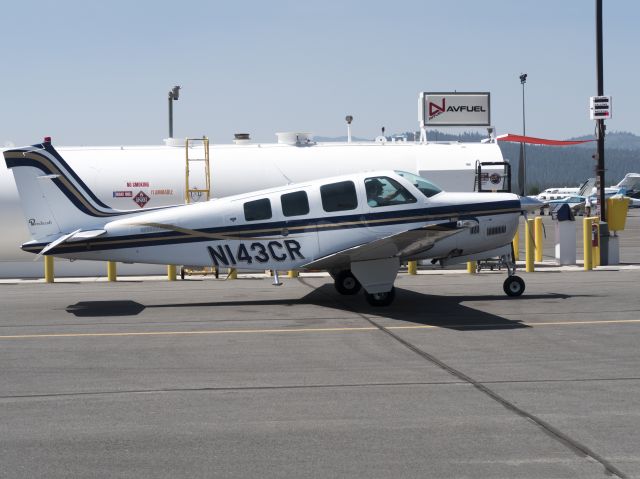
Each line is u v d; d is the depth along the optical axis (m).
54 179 13.22
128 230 13.08
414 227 13.12
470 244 13.41
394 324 11.01
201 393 7.13
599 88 20.30
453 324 10.94
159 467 5.15
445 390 7.13
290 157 20.22
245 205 13.12
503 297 13.84
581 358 8.52
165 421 6.23
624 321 11.03
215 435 5.84
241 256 13.13
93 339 10.07
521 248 28.03
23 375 7.96
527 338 9.77
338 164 20.20
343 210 13.08
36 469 5.14
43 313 12.60
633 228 41.50
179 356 8.88
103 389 7.32
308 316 11.88
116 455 5.40
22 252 19.42
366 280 12.57
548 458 5.25
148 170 19.64
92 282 18.11
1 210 19.22
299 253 13.14
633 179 79.25
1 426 6.12
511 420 6.14
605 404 6.58
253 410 6.52
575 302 13.05
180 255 13.13
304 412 6.45
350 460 5.25
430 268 19.81
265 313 12.28
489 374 7.78
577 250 26.28
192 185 19.66
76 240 13.00
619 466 5.08
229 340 9.88
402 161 20.48
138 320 11.71
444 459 5.25
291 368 8.17
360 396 6.95
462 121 23.84
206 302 13.79
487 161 20.72
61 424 6.16
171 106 32.34
